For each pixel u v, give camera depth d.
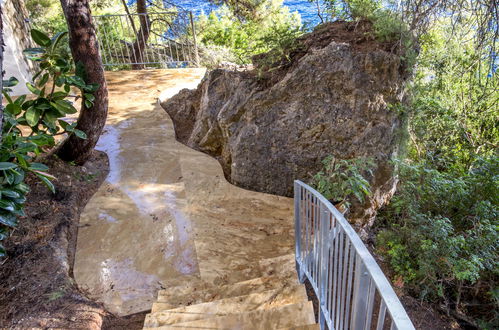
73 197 4.19
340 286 1.86
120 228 3.95
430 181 4.30
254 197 4.60
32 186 4.13
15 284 2.97
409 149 5.22
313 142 4.52
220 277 3.34
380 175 4.42
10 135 3.10
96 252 3.63
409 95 4.76
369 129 4.35
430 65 5.50
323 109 4.46
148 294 3.17
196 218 4.14
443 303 3.75
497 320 3.64
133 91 7.36
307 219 2.70
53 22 12.02
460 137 5.80
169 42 11.18
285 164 4.63
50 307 2.78
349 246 1.73
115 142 5.64
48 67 3.88
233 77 5.18
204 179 4.89
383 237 4.12
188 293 3.06
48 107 3.85
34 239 3.46
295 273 3.19
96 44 4.21
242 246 3.76
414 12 3.80
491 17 3.35
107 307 3.01
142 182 4.77
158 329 2.43
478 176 4.45
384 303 1.12
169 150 5.52
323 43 4.64
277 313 2.43
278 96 4.62
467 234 4.02
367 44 4.42
